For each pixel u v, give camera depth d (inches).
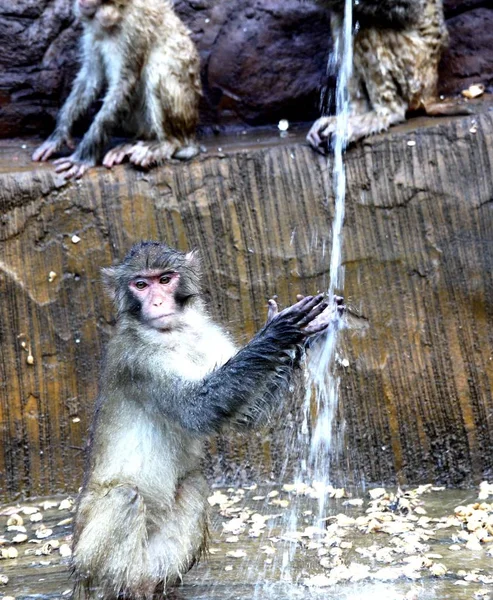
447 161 409.7
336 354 411.5
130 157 418.3
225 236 416.8
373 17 437.4
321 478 413.1
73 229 415.2
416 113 447.5
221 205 416.8
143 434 302.5
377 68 436.8
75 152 431.2
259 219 416.5
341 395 412.8
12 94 488.1
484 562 322.0
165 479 302.7
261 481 415.8
